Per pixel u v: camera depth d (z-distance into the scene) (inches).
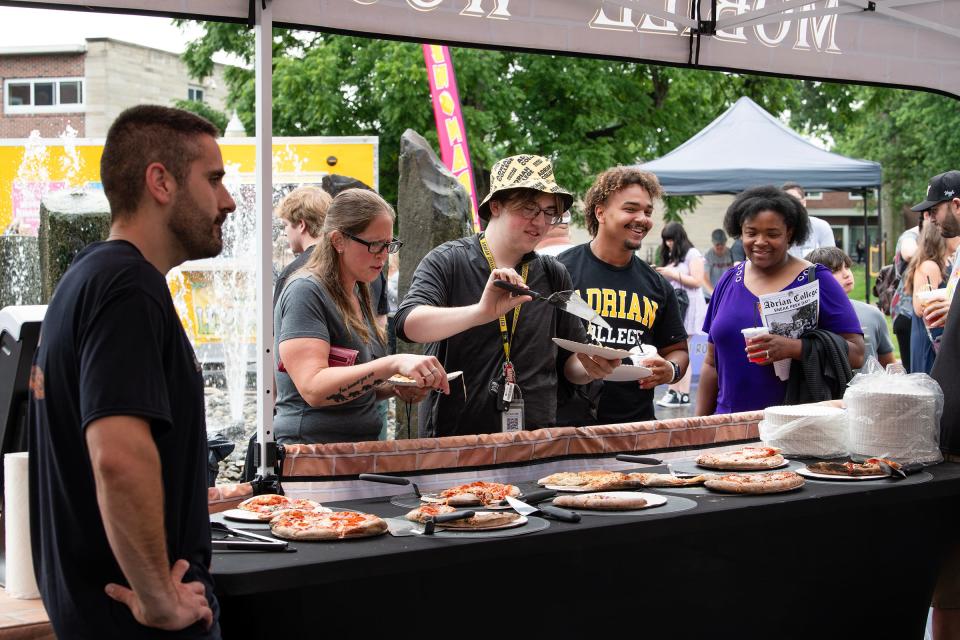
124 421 64.0
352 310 113.6
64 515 67.9
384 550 84.4
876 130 1257.4
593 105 665.6
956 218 192.9
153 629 67.6
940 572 138.6
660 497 106.6
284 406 116.0
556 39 131.7
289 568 79.0
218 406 340.8
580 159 653.3
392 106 605.0
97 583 68.5
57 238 246.2
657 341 154.7
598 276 149.6
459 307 121.6
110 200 70.9
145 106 71.4
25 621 82.0
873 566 129.6
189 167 70.6
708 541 114.3
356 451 109.4
